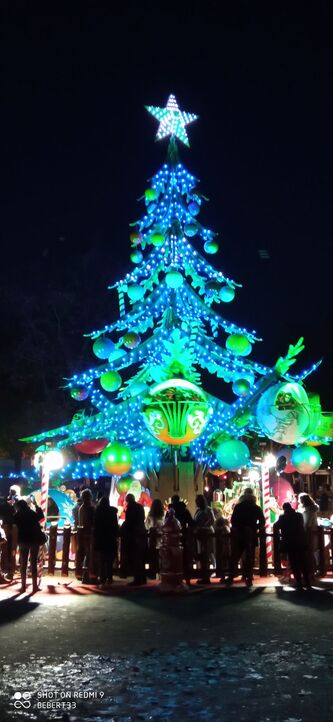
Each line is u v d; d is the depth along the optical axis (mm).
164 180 23422
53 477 23266
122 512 20391
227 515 20688
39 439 22734
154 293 23406
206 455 21781
